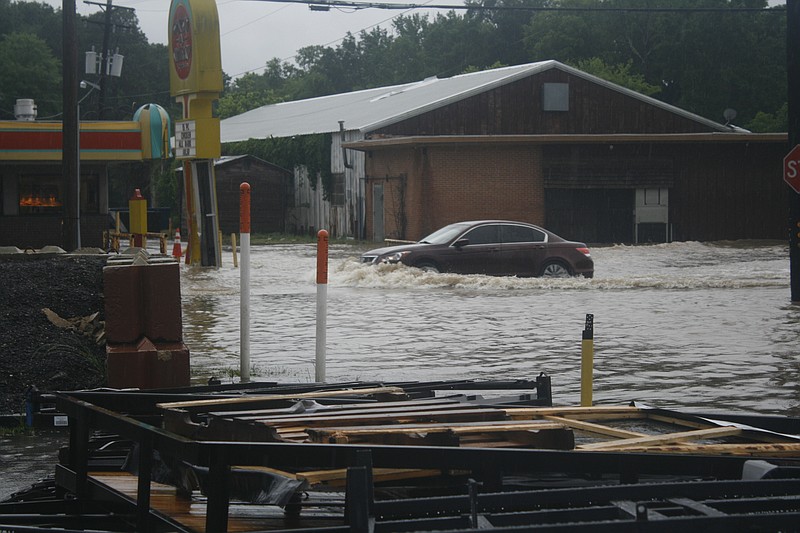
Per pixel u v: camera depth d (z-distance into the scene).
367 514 3.61
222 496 4.24
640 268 34.53
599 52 93.62
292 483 4.30
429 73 113.12
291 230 64.94
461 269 27.77
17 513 5.39
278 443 4.22
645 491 4.11
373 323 18.72
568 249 28.44
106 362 10.27
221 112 112.19
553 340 16.39
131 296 10.37
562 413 5.89
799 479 4.27
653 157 50.59
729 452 4.93
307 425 5.01
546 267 28.30
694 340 16.39
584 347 9.38
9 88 93.06
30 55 94.75
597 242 50.78
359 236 56.25
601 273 31.97
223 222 63.56
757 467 4.44
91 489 5.48
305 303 22.42
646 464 4.39
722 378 12.81
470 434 4.92
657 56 91.75
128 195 72.94
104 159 37.84
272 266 34.84
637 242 50.97
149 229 49.03
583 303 22.36
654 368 13.62
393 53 123.75
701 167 51.38
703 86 89.12
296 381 12.08
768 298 23.33
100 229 39.09
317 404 5.82
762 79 89.12
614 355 14.81
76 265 13.70
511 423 5.12
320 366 11.12
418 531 3.64
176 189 67.25
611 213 51.00
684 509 3.98
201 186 33.78
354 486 3.62
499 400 6.90
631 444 5.04
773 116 88.88
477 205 49.12
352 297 23.83
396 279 26.89
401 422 5.22
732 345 15.79
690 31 88.69
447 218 48.81
